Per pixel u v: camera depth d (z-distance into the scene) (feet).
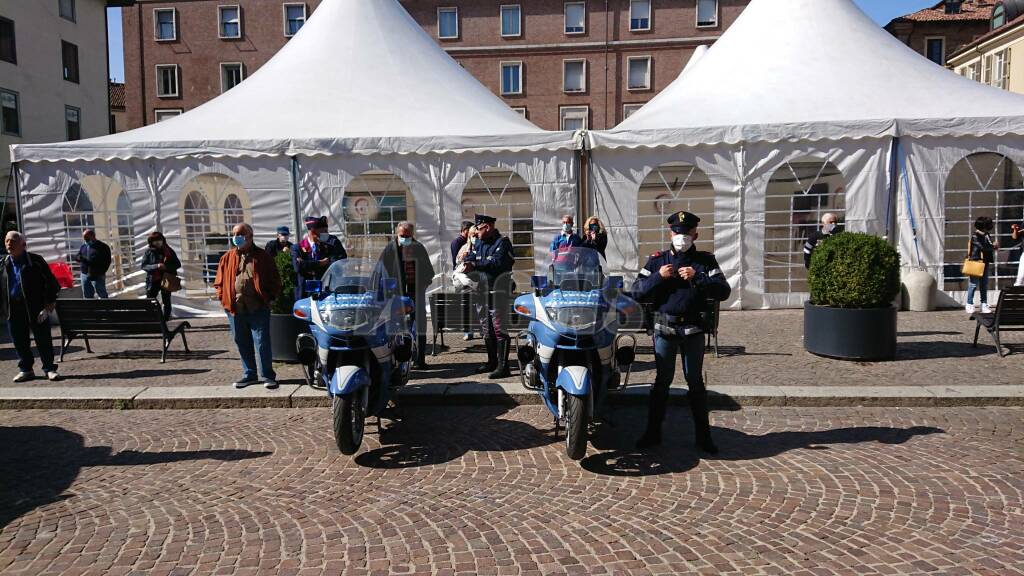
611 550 12.66
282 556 12.66
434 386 23.26
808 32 45.68
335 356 18.28
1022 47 101.96
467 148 39.60
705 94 44.06
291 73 46.14
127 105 147.13
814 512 14.02
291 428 20.59
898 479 15.62
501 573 11.91
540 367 17.89
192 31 146.20
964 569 11.69
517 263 40.83
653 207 40.86
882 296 26.37
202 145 40.09
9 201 89.04
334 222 40.29
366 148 39.78
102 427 21.07
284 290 28.07
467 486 15.87
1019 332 31.53
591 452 17.95
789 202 39.58
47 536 13.65
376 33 48.06
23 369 26.14
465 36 145.79
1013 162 38.63
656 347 17.63
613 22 143.43
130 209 40.81
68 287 39.45
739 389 22.31
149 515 14.58
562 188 39.81
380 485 16.06
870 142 38.65
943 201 38.70
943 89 41.96
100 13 114.52
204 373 26.89
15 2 94.27
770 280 39.91
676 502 14.70
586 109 144.97
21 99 95.35
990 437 18.38
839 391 21.86
